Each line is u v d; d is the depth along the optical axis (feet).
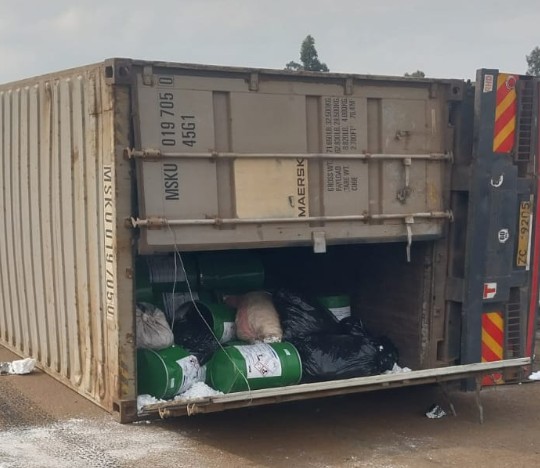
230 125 16.31
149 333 16.89
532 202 19.44
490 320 19.21
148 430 17.52
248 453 16.30
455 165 18.94
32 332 21.98
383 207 18.08
